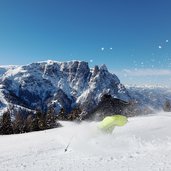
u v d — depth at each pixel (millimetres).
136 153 8273
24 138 19312
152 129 13070
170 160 6648
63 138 14180
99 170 6676
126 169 6367
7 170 8352
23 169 8148
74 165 7684
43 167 7973
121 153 8609
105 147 9891
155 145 9258
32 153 11172
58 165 7973
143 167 6332
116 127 15484
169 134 11203
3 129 68250
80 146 10758
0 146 16234
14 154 11500
